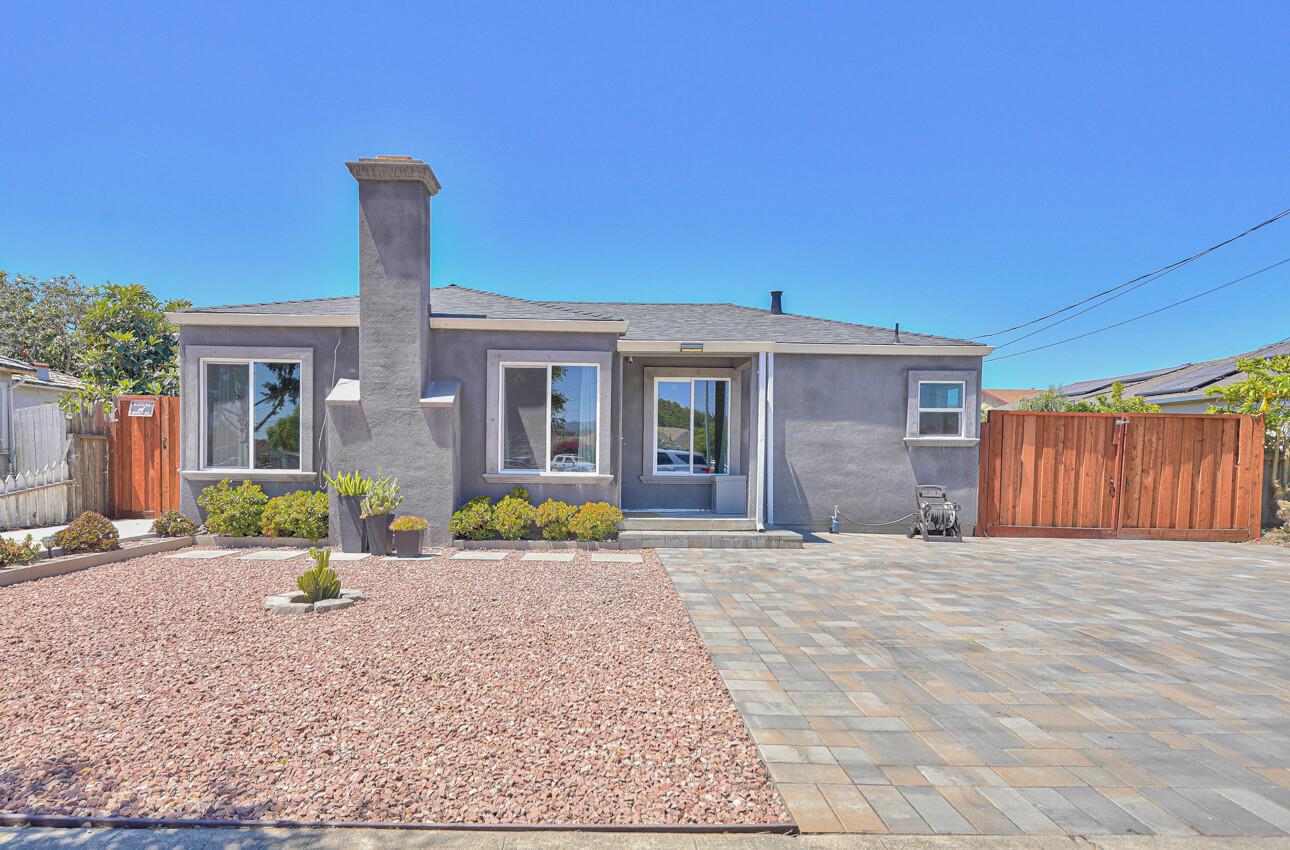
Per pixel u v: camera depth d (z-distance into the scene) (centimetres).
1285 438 1215
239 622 572
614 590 720
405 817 282
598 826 277
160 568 804
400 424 970
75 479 1102
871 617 627
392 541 924
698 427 1243
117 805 289
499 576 784
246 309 1043
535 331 1028
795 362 1191
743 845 270
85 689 419
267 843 264
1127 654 527
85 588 693
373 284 968
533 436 1036
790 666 484
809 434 1192
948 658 510
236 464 1011
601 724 376
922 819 289
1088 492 1203
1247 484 1191
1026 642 555
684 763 334
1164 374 2433
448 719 379
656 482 1227
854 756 346
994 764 341
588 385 1041
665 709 400
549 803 294
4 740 349
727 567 866
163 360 1803
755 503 1086
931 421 1194
